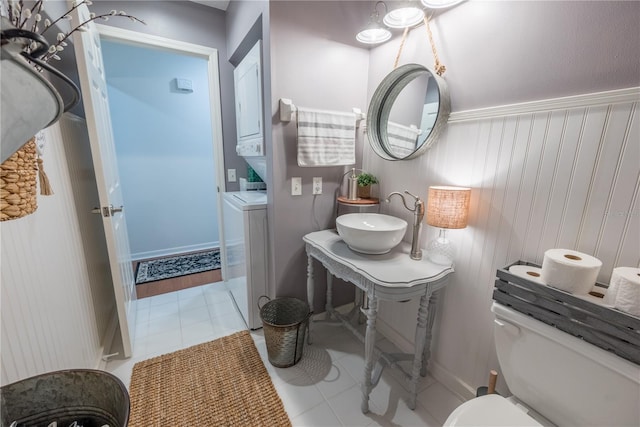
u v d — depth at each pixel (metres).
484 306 1.33
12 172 0.58
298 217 1.88
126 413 0.65
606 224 0.94
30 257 1.03
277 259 1.87
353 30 1.82
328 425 1.34
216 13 2.28
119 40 1.98
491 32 1.19
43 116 0.49
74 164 1.56
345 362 1.75
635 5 0.83
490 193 1.25
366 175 1.85
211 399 1.46
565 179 1.02
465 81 1.31
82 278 1.53
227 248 2.47
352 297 2.26
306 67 1.70
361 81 1.91
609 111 0.90
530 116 1.09
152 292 2.60
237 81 2.23
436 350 1.61
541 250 1.11
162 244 3.49
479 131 1.27
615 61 0.88
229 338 1.95
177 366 1.68
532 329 0.97
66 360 1.24
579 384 0.88
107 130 1.81
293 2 1.60
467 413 0.96
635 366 0.77
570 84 0.98
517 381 1.05
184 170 3.47
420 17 1.43
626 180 0.89
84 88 1.37
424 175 1.56
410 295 1.24
